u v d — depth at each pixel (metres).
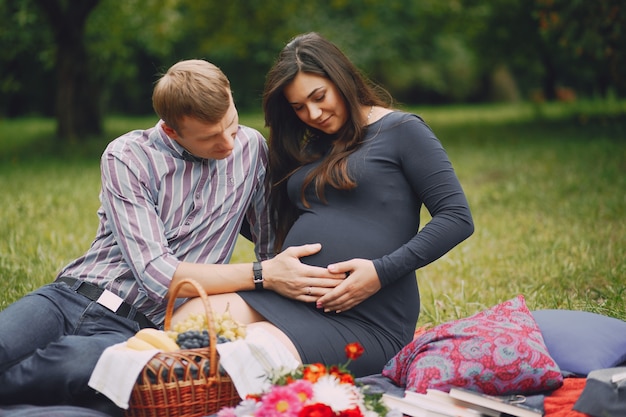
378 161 3.82
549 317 3.92
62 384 3.27
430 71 36.31
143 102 32.94
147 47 22.67
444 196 3.76
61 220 8.34
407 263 3.67
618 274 5.74
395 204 3.82
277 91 3.86
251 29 19.44
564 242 6.80
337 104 3.85
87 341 3.35
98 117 18.55
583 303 5.14
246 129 4.08
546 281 5.75
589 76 28.98
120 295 3.72
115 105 33.06
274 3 18.95
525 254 6.52
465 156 13.94
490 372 3.44
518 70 35.12
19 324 3.46
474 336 3.56
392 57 23.50
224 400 3.22
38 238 7.24
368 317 3.76
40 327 3.52
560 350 3.73
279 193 4.12
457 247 6.88
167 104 3.58
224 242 3.91
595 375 3.27
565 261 6.18
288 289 3.69
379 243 3.76
